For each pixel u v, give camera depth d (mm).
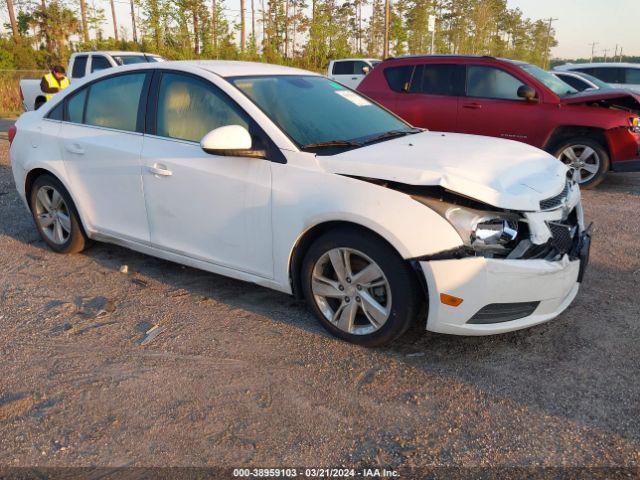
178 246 4105
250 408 2895
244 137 3471
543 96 7633
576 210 3785
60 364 3299
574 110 7473
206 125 3861
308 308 3875
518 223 3131
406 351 3416
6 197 7090
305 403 2934
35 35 34688
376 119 4309
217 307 4004
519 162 3535
